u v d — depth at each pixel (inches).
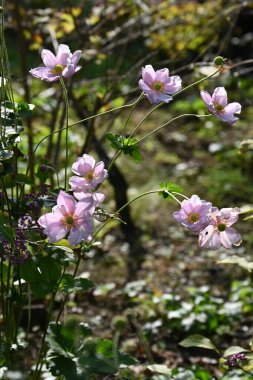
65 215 108.1
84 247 122.6
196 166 335.3
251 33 419.2
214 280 245.1
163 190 117.7
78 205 107.8
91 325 211.3
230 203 301.3
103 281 245.1
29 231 125.3
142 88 112.9
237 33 419.8
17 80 180.1
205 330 206.2
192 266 254.4
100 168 114.7
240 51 408.8
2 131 121.8
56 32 238.1
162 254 263.9
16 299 133.3
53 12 233.8
